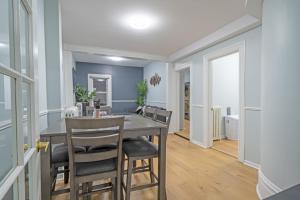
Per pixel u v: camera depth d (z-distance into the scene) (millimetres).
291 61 1407
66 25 2834
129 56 4414
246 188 2004
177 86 5051
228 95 4562
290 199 741
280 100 1523
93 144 1257
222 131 4422
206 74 3623
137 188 1598
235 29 2668
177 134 4871
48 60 2164
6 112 714
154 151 1646
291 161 1404
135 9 2312
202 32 3117
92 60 6117
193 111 4039
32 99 903
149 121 1951
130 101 7234
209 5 2209
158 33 3180
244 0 2096
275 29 1598
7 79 703
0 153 706
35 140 916
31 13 910
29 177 863
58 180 2143
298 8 1349
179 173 2404
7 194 633
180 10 2336
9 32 705
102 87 6863
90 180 1322
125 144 1739
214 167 2611
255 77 2568
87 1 2135
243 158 2764
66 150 1588
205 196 1846
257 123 2547
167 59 4859
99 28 2959
